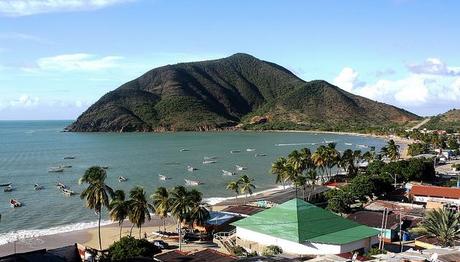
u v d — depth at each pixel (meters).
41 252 62.31
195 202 106.50
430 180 179.38
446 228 76.69
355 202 140.25
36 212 146.00
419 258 45.47
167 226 124.62
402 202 141.25
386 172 169.25
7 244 108.06
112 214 97.44
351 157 199.62
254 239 93.69
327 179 199.25
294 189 178.00
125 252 80.12
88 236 116.19
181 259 78.25
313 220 93.12
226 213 125.44
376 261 46.34
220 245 101.94
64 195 175.25
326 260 57.12
